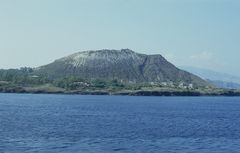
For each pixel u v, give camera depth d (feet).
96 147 269.03
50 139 302.86
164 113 647.97
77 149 259.39
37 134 331.98
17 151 247.91
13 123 429.38
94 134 339.57
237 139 325.01
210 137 335.06
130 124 443.32
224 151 264.52
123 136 328.70
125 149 263.29
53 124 427.74
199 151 262.47
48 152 246.47
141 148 268.62
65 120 484.33
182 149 268.41
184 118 552.00
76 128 388.57
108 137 320.91
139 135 337.52
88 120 490.08
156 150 262.06
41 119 492.13
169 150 263.29
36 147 264.11
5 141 287.28
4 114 565.53
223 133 368.27
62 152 247.70
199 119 541.75
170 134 349.82
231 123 486.79
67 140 299.38
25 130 360.28
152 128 400.67
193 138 326.03
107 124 439.22
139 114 612.29
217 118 565.53
